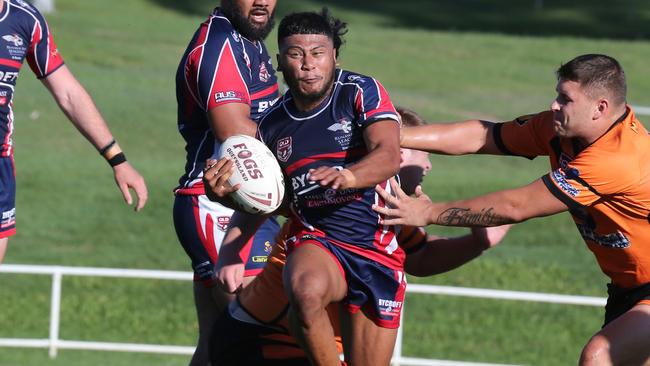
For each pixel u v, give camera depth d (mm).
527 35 156250
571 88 21250
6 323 50406
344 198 20641
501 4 184625
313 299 19734
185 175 26125
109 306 53844
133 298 55594
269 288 22656
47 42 25328
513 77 120375
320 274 20141
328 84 20438
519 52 135250
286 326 23156
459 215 20609
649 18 172625
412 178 23766
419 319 54094
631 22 169250
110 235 65875
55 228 66500
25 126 87938
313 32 20172
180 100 25562
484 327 53344
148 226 67875
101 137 25672
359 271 20953
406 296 57688
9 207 25625
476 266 61719
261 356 23656
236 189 20328
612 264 23234
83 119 25703
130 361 44812
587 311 56344
